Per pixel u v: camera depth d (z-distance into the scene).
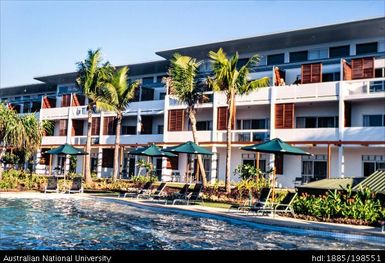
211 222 16.91
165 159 37.66
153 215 18.83
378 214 16.02
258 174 27.42
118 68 46.72
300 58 37.50
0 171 30.11
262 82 28.30
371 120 30.48
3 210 18.72
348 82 30.08
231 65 28.06
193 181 35.94
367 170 30.08
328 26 33.19
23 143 31.81
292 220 16.77
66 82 56.22
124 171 41.19
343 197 17.77
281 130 32.19
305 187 20.02
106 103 36.44
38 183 30.00
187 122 39.56
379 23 31.81
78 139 46.31
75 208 20.67
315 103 32.41
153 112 40.56
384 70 31.58
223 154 36.59
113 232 14.07
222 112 35.28
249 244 12.46
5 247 10.99
